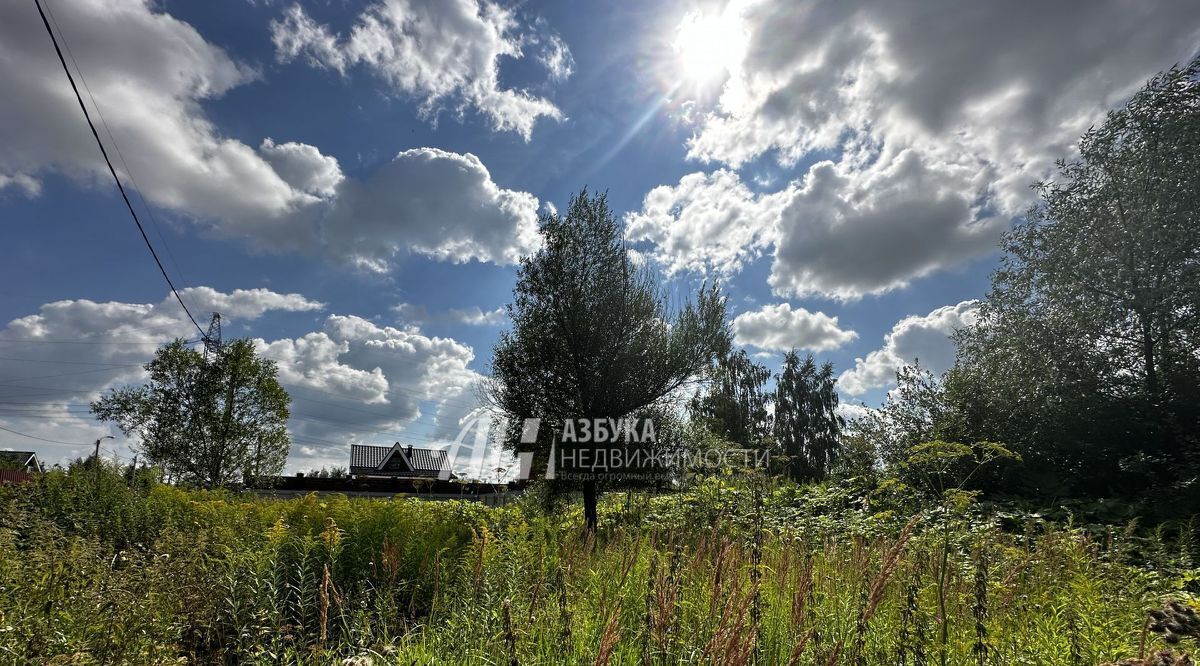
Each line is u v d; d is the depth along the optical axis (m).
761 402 25.25
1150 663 2.28
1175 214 10.23
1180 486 7.59
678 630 2.96
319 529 6.34
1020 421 10.80
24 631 2.94
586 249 12.42
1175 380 9.69
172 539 5.55
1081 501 8.38
